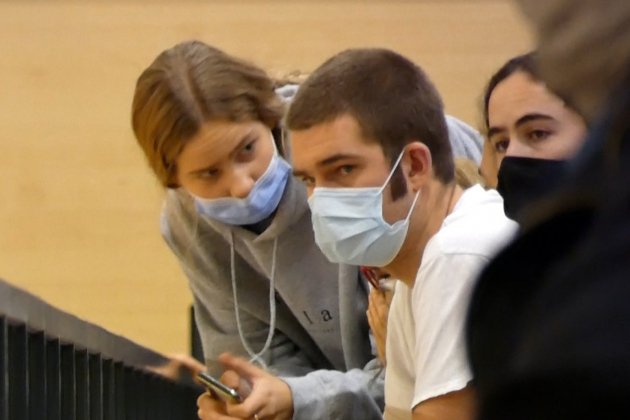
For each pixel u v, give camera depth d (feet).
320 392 20.94
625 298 6.00
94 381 18.49
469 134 23.18
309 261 22.91
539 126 14.64
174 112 20.17
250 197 21.16
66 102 45.44
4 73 45.39
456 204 15.55
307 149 16.28
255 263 23.90
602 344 5.91
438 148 16.31
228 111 20.34
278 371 24.45
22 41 45.60
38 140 45.32
